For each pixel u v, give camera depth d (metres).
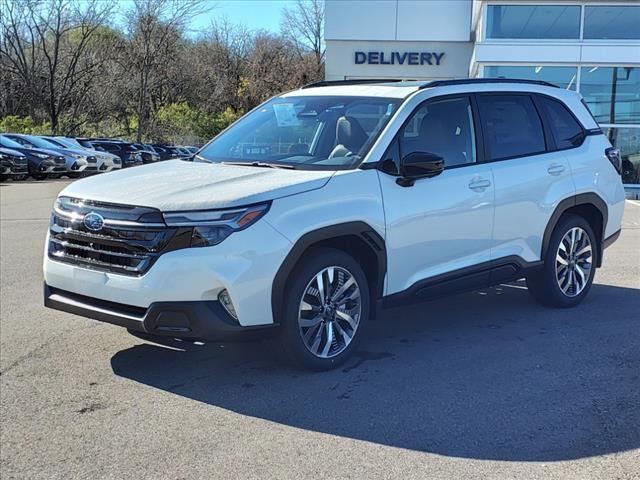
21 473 3.26
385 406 4.01
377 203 4.58
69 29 43.19
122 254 4.07
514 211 5.50
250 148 5.25
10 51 43.88
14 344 5.12
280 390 4.24
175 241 3.93
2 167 23.11
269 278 4.05
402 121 4.91
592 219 6.42
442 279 5.05
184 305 3.92
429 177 4.77
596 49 18.23
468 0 23.03
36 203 15.32
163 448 3.50
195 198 4.02
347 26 23.44
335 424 3.77
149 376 4.48
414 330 5.54
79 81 44.66
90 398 4.13
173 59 49.97
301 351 4.36
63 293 4.43
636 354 4.90
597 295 6.70
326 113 5.23
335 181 4.43
